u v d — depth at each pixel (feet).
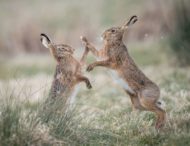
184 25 137.59
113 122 77.20
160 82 108.37
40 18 209.36
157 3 191.83
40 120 66.54
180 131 69.82
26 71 157.99
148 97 73.20
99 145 67.87
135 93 75.66
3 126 62.49
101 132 71.77
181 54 135.74
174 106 82.43
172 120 73.92
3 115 63.87
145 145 67.82
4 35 204.03
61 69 78.33
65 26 202.28
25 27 205.16
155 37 177.99
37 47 202.28
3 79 146.10
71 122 68.95
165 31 175.22
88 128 71.77
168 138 67.77
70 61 78.69
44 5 222.07
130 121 75.41
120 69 76.69
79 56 159.02
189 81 106.93
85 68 80.23
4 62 172.55
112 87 114.83
